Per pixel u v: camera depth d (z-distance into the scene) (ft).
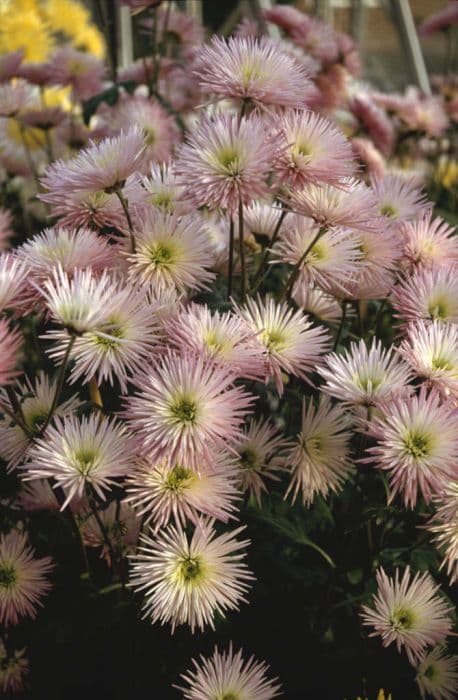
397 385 3.11
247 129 3.14
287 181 3.18
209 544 3.11
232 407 2.96
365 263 3.39
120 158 3.14
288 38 5.20
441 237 3.53
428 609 3.25
